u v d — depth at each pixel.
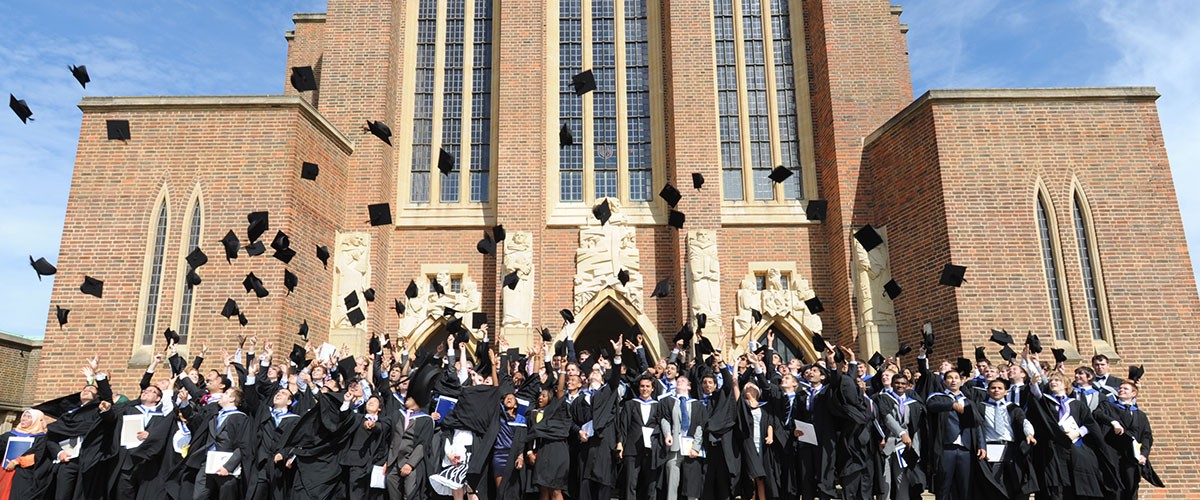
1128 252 16.14
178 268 16.34
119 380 15.69
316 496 9.62
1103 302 15.86
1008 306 15.89
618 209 20.38
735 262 20.02
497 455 10.19
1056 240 16.28
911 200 17.56
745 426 10.36
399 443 9.68
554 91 21.59
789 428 10.64
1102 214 16.39
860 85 19.97
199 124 17.14
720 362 12.88
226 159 16.88
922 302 16.95
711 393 11.10
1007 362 14.02
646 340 19.34
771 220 20.23
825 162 20.33
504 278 17.47
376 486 9.62
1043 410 10.05
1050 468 9.95
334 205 18.56
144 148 17.05
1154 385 15.32
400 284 19.92
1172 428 15.05
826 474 10.17
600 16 22.20
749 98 21.45
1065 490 9.95
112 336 15.98
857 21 20.44
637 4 22.31
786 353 19.88
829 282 19.89
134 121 17.22
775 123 21.14
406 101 21.33
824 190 20.38
